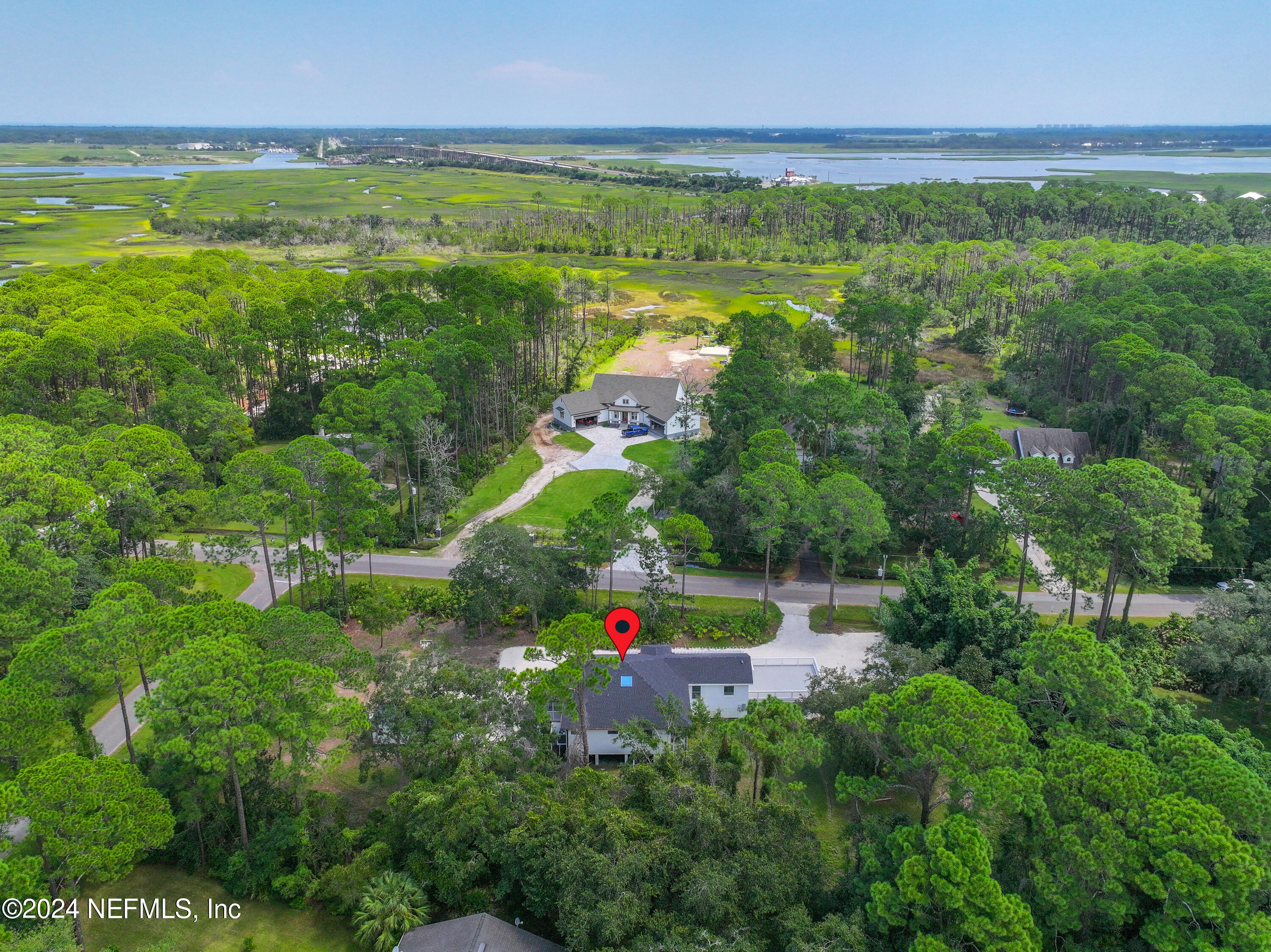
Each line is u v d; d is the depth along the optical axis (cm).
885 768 3975
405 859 3766
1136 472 5478
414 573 7081
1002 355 13538
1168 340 9856
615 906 3022
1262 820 2927
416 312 10606
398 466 8050
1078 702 3881
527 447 10162
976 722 3212
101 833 2994
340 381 9919
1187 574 7138
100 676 3647
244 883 3638
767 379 8662
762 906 3095
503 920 3500
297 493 5709
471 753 3938
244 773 3612
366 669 4253
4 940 2733
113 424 8062
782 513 6197
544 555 6144
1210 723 4184
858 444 8419
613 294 18725
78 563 5250
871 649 5119
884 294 16800
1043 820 3070
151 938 3378
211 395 8619
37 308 10675
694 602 6675
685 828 3297
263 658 3738
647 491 8281
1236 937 2662
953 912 2895
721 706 5156
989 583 5509
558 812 3512
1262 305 10762
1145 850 2864
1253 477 6912
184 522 7631
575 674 4172
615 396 10912
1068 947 2955
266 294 11969
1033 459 5975
